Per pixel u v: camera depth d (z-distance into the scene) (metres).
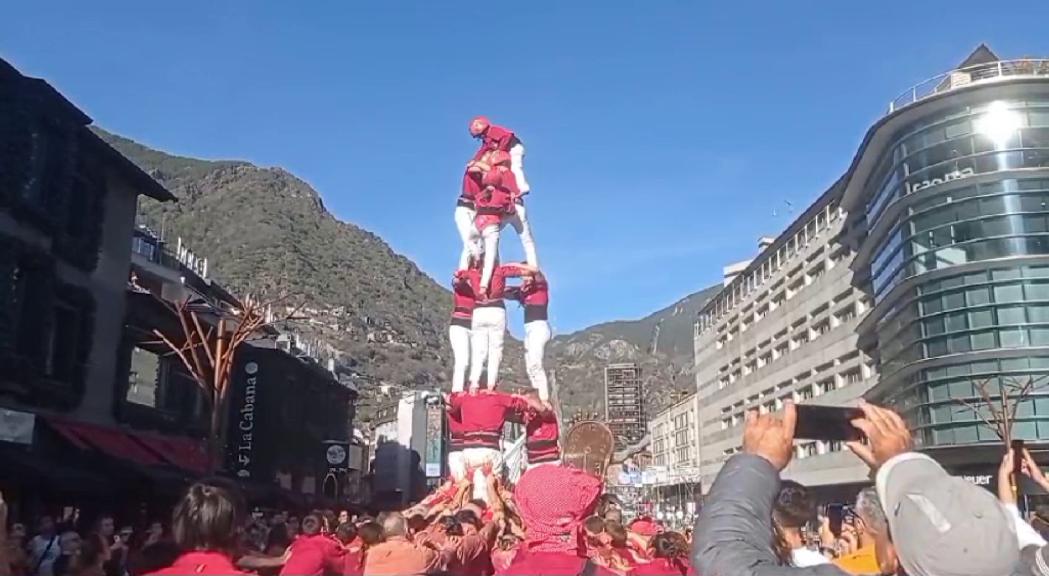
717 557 2.17
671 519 56.47
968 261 40.91
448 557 6.82
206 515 4.17
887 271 46.50
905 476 2.35
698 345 89.88
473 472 12.27
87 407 23.89
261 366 35.47
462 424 12.75
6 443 19.66
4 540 4.25
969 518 2.16
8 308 20.23
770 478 2.37
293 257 167.62
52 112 22.14
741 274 76.25
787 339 65.19
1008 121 41.38
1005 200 40.69
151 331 26.78
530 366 13.59
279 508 32.03
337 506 35.47
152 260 40.78
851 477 51.16
